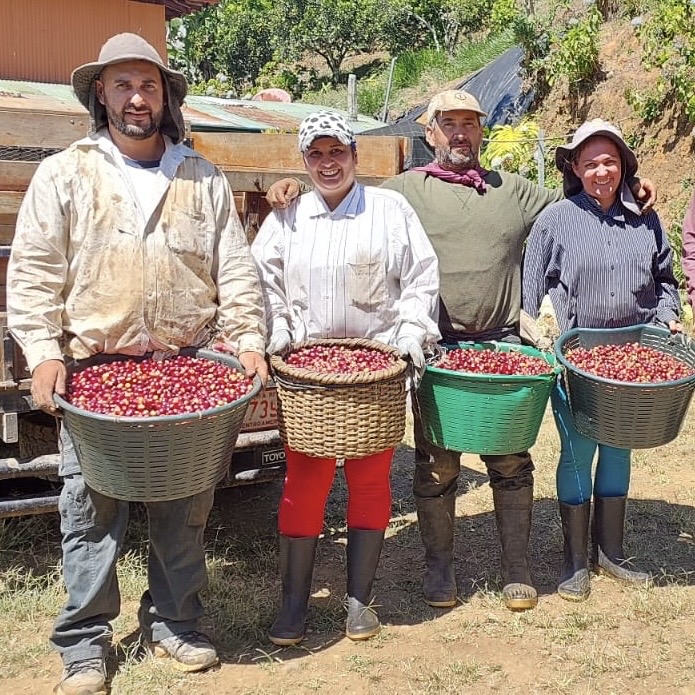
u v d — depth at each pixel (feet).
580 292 13.80
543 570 14.98
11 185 13.93
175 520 11.36
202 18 111.45
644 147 39.42
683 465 20.06
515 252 13.75
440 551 13.79
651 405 12.33
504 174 13.99
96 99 10.96
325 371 11.52
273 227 12.64
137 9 37.55
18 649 12.26
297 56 108.47
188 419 9.84
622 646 12.39
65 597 13.65
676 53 38.88
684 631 12.79
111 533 11.29
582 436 13.73
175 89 11.07
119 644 12.39
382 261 12.34
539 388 12.25
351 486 12.61
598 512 14.67
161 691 11.25
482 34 91.56
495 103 50.70
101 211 10.61
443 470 13.51
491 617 13.25
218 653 12.23
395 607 13.66
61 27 35.50
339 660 12.10
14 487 15.79
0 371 12.59
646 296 13.92
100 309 10.76
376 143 17.79
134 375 10.66
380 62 107.45
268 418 14.98
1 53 34.09
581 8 48.78
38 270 10.50
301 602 12.59
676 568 14.88
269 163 18.51
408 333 12.09
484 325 13.67
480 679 11.60
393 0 102.42
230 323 11.38
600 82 43.42
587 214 13.76
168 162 10.96
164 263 10.83
